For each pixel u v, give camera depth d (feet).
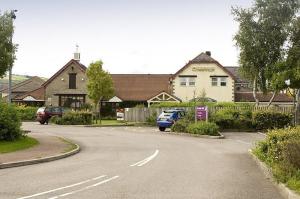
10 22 111.55
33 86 282.56
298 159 42.98
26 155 64.64
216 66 225.15
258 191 40.27
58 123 159.43
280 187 40.09
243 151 77.77
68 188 40.73
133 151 76.84
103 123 170.19
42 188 40.60
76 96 227.20
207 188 41.45
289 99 223.51
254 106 150.92
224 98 224.12
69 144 82.28
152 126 159.94
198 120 124.36
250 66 157.99
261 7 157.48
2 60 109.40
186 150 79.00
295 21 152.35
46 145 79.41
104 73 212.43
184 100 225.15
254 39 155.84
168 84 235.81
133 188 41.06
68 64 227.61
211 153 74.28
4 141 78.89
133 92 229.25
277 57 155.43
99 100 213.46
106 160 63.72
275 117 133.08
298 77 133.80
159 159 65.26
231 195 38.19
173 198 36.55
